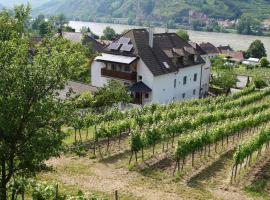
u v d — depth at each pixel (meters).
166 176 25.92
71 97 16.36
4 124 13.94
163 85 50.16
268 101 51.75
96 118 34.12
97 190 23.31
